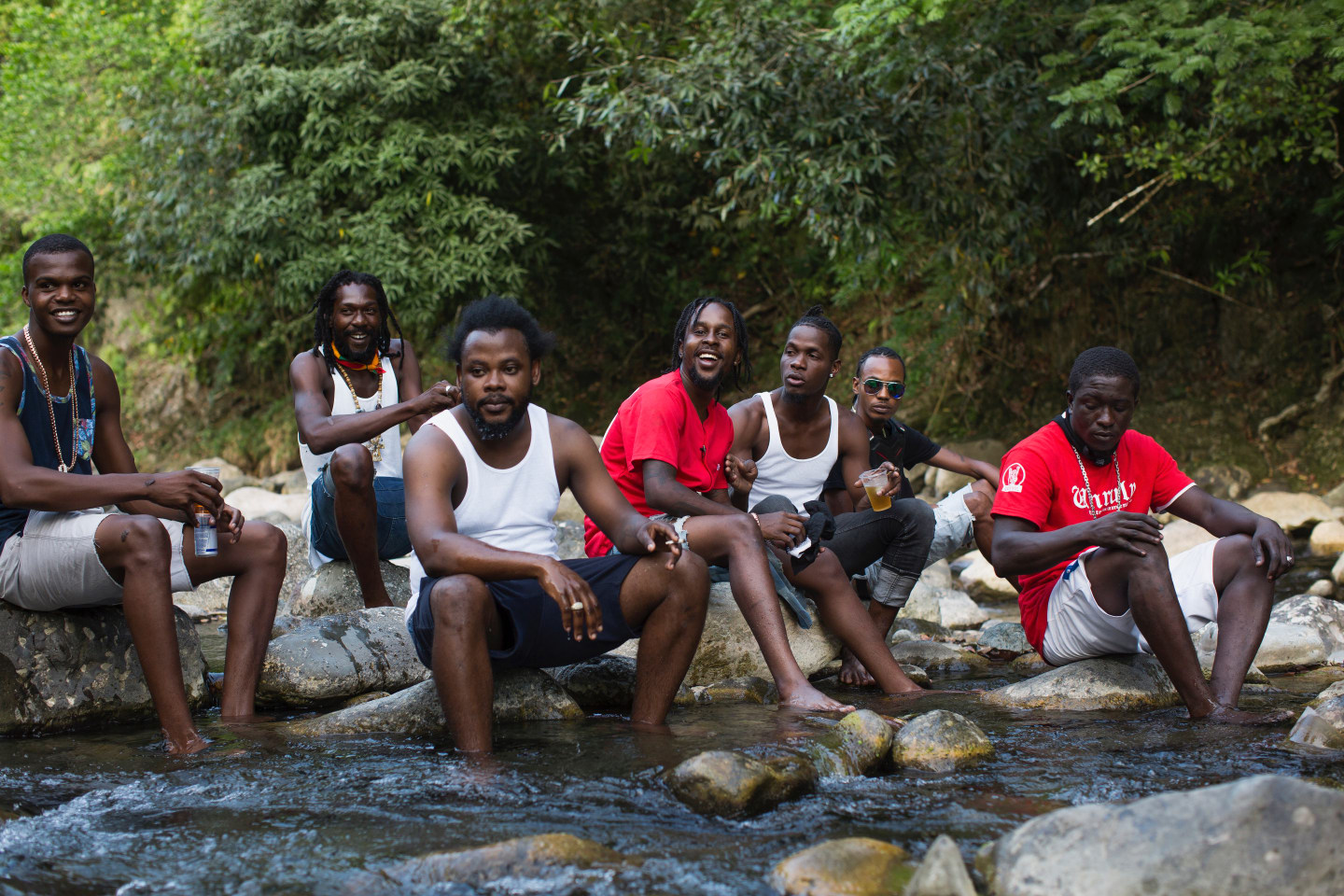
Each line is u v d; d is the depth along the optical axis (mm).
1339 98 9266
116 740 3070
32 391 3188
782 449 4098
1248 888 1704
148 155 12062
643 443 3705
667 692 3162
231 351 13320
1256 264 10328
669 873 1949
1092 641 3561
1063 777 2516
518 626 3064
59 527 3098
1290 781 1767
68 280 3168
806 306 12703
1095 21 8070
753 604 3404
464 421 3105
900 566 4141
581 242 13180
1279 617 4387
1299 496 8812
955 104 9047
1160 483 3668
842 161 8734
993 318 11477
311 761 2756
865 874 1875
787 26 8828
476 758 2734
